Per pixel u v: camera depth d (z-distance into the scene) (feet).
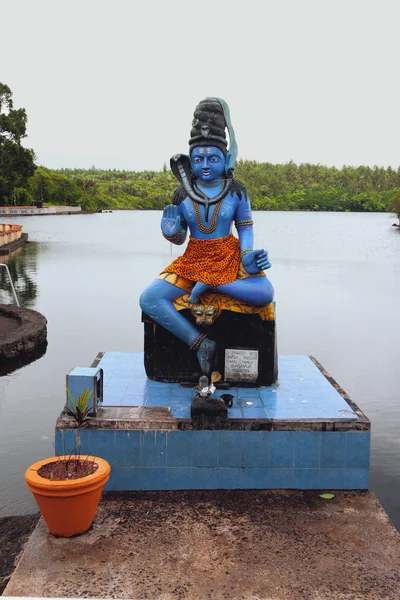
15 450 22.56
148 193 354.74
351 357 34.96
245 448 18.52
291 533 16.15
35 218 216.54
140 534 16.01
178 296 21.84
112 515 16.98
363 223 218.18
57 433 18.44
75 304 51.31
